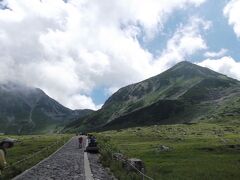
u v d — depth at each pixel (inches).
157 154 2664.9
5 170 1168.8
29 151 2637.8
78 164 1620.3
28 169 1343.5
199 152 2797.7
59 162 1702.8
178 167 1892.2
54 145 3021.7
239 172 1691.7
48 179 1104.8
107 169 1439.5
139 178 1047.6
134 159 1269.7
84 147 3147.1
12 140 625.3
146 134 5910.4
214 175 1573.6
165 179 1195.3
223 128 7224.4
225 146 3036.4
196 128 7352.4
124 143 4008.4
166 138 4739.2
